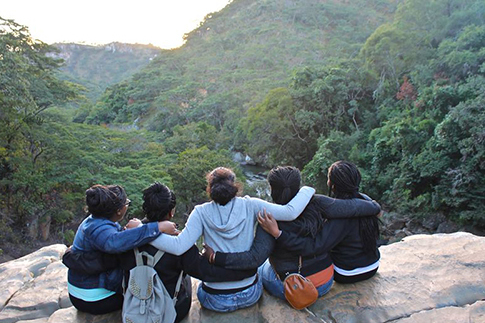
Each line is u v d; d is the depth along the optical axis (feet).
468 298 8.18
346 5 329.31
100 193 7.10
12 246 51.90
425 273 9.09
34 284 10.16
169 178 61.67
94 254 7.13
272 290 8.16
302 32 304.09
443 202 54.95
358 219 8.07
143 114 214.69
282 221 7.46
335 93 89.71
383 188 67.36
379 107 88.17
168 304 6.81
